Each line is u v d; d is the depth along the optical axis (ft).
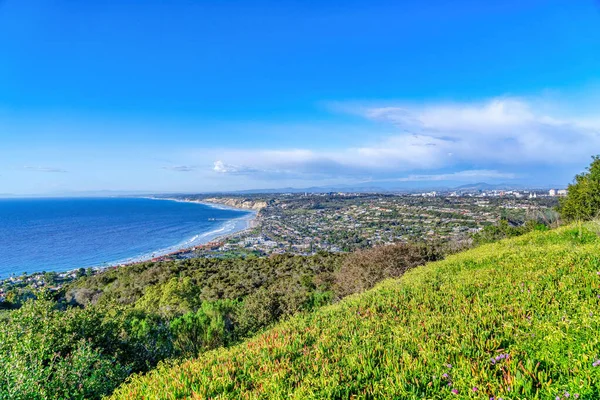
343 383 11.94
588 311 13.61
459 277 25.29
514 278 21.81
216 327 39.55
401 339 14.85
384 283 31.12
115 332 30.04
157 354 32.65
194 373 15.61
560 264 22.58
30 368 19.48
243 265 133.39
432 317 16.80
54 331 25.13
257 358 15.92
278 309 46.73
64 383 19.88
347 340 16.30
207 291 90.22
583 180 65.00
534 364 11.16
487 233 75.51
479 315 15.87
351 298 27.04
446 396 10.27
